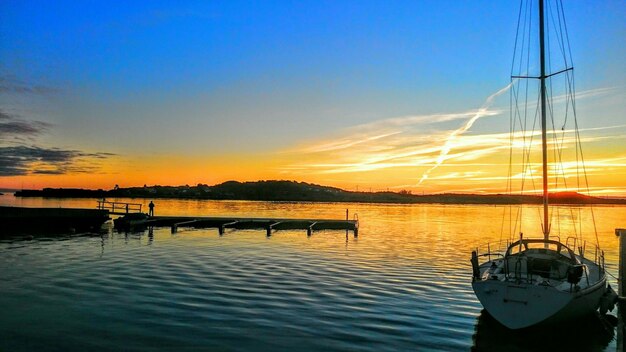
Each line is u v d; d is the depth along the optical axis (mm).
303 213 90875
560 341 13430
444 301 17234
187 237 40125
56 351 11281
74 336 12422
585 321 15016
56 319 13984
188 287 18703
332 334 13000
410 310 15828
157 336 12492
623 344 12203
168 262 25375
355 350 11789
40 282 19500
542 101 22828
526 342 13023
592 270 17500
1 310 14961
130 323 13625
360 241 39094
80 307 15391
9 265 23938
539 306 13062
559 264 16344
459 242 39562
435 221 73500
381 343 12398
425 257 29297
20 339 12141
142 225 50031
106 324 13508
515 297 13391
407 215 94438
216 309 15312
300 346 11961
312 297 17375
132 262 25219
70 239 37562
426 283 20609
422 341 12680
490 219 84000
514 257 17109
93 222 46844
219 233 44219
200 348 11656
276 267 24156
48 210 46031
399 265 25688
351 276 21938
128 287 18594
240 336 12625
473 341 12859
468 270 24297
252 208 115375
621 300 15344
